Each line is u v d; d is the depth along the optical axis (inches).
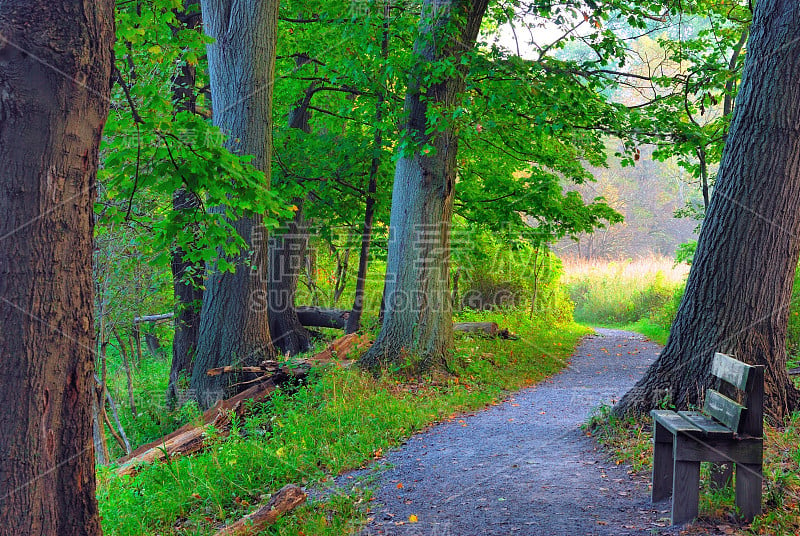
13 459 137.8
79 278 146.4
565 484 215.5
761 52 256.2
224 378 452.8
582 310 1285.7
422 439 302.0
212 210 448.1
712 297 263.4
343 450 276.4
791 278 261.3
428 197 463.2
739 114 261.9
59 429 143.4
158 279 439.5
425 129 455.2
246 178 205.8
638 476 217.2
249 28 457.4
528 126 546.3
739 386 171.6
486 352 568.7
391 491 221.0
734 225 259.9
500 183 644.7
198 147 201.8
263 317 471.8
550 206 619.2
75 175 143.6
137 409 527.5
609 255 2001.7
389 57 489.7
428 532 181.8
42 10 137.5
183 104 476.1
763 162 255.1
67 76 139.7
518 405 394.6
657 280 1213.7
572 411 363.9
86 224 147.6
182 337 581.3
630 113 498.9
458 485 222.5
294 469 253.4
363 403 351.6
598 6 456.1
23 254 137.5
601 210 641.6
